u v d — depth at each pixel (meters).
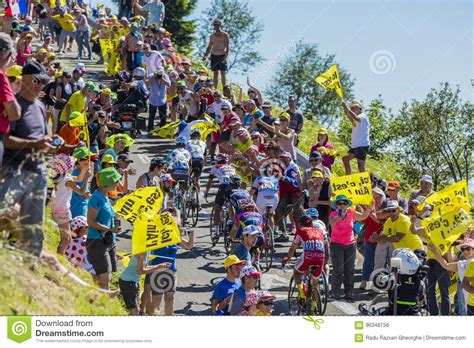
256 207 36.12
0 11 81.12
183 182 42.91
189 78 61.19
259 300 27.64
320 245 31.53
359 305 32.81
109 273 29.64
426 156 74.25
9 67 27.73
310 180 39.72
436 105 74.06
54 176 31.78
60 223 31.53
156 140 60.44
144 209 30.58
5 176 23.17
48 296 24.61
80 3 93.62
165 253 29.64
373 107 77.38
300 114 51.78
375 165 73.94
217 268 37.75
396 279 30.17
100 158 43.94
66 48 88.19
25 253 24.17
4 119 22.25
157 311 30.84
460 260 32.50
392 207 34.31
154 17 77.69
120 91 56.75
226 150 47.34
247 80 55.47
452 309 34.41
